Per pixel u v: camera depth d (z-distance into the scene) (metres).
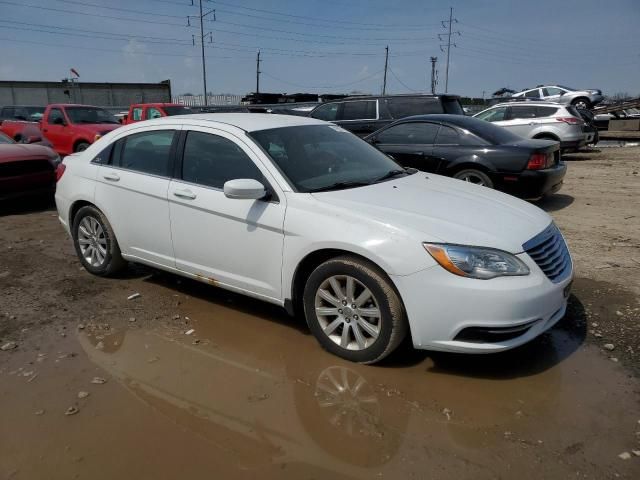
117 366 3.65
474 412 3.10
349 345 3.65
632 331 4.04
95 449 2.82
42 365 3.66
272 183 3.90
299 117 4.94
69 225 5.42
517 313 3.19
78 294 4.89
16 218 8.02
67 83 45.22
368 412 3.11
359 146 4.87
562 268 3.64
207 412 3.13
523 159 7.52
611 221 7.45
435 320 3.26
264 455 2.76
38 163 8.38
